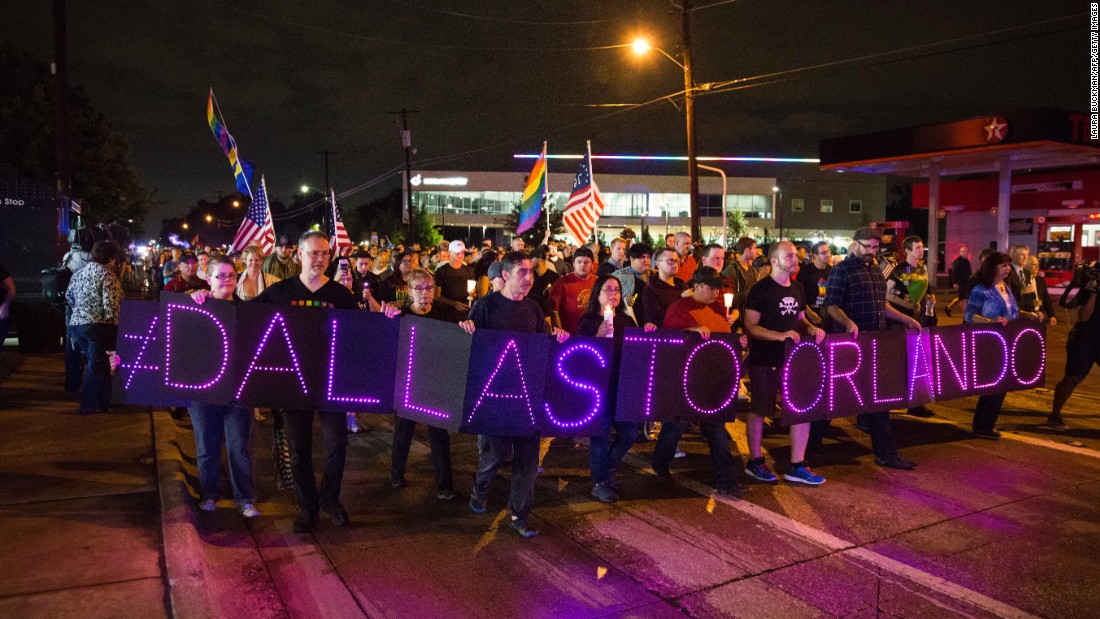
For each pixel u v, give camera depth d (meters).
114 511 5.18
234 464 5.35
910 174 38.50
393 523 5.36
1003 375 7.50
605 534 5.20
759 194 75.94
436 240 63.19
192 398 5.20
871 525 5.38
